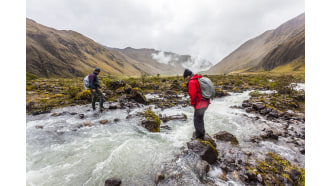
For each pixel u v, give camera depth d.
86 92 11.39
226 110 10.12
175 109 10.11
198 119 4.72
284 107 10.16
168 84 24.33
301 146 5.04
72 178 3.34
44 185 3.13
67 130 5.81
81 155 4.18
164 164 3.76
